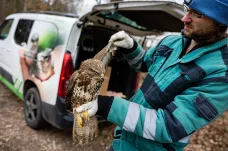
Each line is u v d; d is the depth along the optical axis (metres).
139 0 2.61
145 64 1.73
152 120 1.17
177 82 1.26
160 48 1.51
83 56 3.97
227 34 1.30
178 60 1.31
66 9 13.87
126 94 4.23
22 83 4.00
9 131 3.70
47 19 3.63
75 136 1.24
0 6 14.13
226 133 4.55
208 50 1.24
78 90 1.23
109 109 1.21
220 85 1.16
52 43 3.38
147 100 1.37
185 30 1.26
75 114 1.22
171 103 1.21
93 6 2.93
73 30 3.21
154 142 1.37
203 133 4.53
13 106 4.59
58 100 3.21
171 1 2.48
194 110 1.16
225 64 1.20
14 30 4.51
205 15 1.15
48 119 3.41
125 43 1.57
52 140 3.63
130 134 1.45
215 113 1.16
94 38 4.04
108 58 1.52
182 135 1.15
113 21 3.53
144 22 3.47
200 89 1.18
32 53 3.69
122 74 4.12
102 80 1.26
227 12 1.13
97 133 1.30
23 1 14.64
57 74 3.22
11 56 4.34
